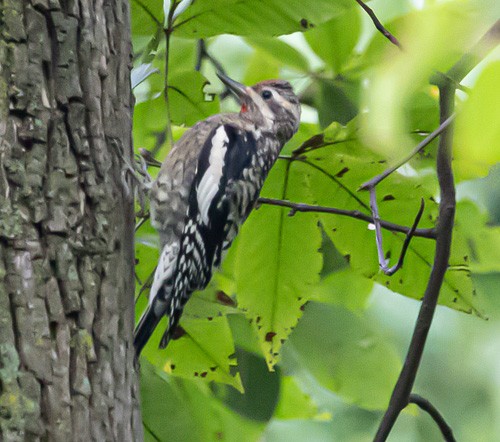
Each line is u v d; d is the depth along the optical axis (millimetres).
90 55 4359
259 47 6410
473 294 5449
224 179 6723
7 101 3996
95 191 4203
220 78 7238
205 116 6277
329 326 5977
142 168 6406
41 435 3699
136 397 4301
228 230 6648
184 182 6684
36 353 3768
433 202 5488
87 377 3904
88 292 4035
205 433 6074
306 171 5512
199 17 5410
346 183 5516
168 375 6219
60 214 4016
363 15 6121
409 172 5434
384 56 1483
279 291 5629
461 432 10469
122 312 4242
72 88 4207
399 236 5570
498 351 10539
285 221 5574
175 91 6191
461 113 1434
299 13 5398
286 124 7352
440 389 10641
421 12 1463
